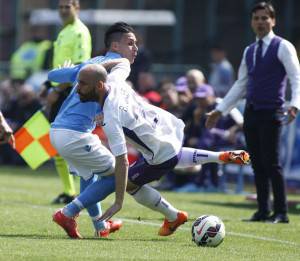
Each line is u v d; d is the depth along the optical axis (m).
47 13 78.88
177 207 37.34
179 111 49.66
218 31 81.25
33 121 34.53
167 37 82.31
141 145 25.30
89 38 36.09
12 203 36.53
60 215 25.47
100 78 24.52
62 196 37.09
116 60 25.80
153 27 82.00
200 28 81.81
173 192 47.31
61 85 34.50
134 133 25.05
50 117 34.91
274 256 23.38
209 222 24.67
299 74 32.19
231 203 40.78
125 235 26.88
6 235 26.02
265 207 32.75
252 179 52.19
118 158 24.62
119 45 26.55
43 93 36.97
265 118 32.34
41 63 74.25
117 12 78.19
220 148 47.34
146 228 28.75
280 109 32.41
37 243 24.05
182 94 49.72
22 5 85.50
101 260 21.20
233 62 80.69
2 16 86.25
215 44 79.56
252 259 22.47
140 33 81.56
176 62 81.62
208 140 47.28
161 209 26.34
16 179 52.22
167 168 25.69
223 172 49.16
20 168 63.12
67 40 35.84
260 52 32.44
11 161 65.38
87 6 84.12
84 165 26.12
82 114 25.89
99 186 25.62
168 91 50.09
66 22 36.09
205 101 47.22
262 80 32.34
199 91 47.38
